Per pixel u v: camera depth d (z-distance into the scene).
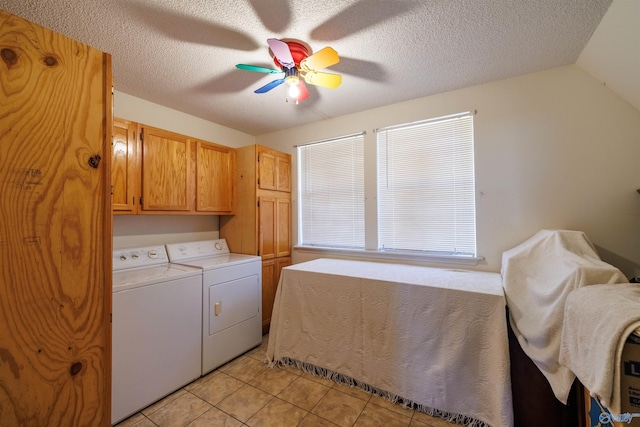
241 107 2.71
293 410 1.72
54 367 0.79
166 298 1.89
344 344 2.02
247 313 2.52
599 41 1.61
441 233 2.48
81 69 0.85
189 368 2.01
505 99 2.18
